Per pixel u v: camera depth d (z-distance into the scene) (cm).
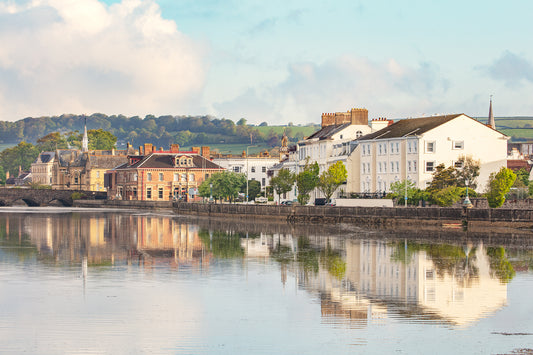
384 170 18338
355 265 8975
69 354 5144
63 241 11994
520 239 11781
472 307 6512
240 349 5266
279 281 7781
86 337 5516
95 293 7038
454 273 8350
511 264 9025
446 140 17012
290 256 9838
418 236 12362
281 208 16775
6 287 7319
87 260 9412
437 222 13738
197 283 7625
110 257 9756
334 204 18238
